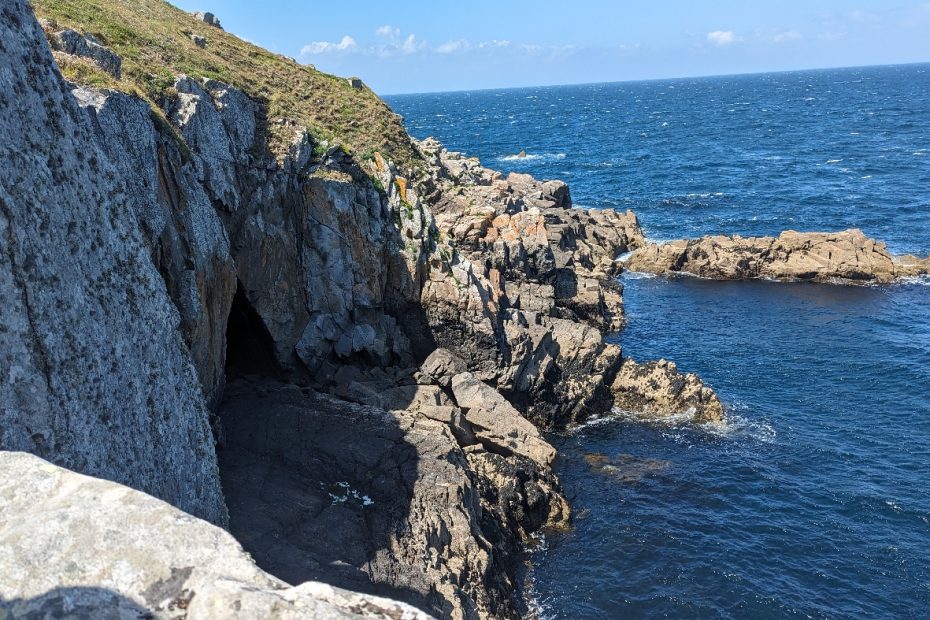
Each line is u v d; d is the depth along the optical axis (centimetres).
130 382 1438
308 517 2314
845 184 10656
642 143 17200
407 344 3762
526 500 2972
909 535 2978
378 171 3850
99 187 1468
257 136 3475
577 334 4125
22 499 751
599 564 2788
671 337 5253
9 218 1175
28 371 1144
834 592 2670
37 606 615
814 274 6525
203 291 2583
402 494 2517
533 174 12694
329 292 3481
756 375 4556
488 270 4250
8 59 1259
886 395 4228
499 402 3362
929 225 8062
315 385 3378
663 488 3300
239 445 2636
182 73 3161
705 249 6844
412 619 638
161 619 614
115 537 680
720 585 2691
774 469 3462
